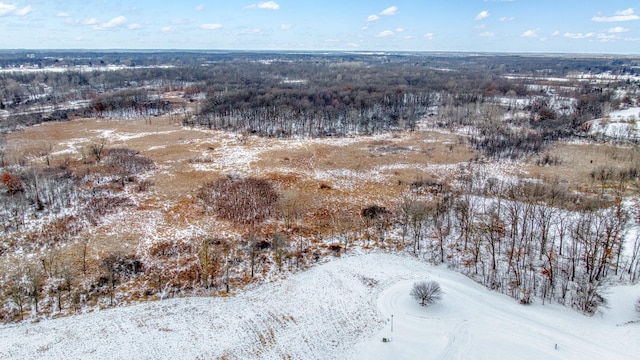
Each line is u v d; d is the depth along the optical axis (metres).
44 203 62.44
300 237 57.03
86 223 58.12
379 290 44.50
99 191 69.38
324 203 69.00
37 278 44.09
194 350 35.59
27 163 83.12
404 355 35.38
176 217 61.75
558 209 62.47
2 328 37.72
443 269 49.44
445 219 61.94
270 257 52.00
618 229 50.56
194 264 49.94
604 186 74.38
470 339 36.97
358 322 39.69
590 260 48.12
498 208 59.28
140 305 41.81
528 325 38.56
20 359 33.78
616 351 34.84
